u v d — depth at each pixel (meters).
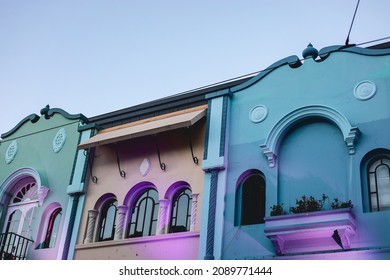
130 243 14.75
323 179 12.77
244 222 13.46
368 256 11.35
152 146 15.93
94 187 16.41
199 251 13.37
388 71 12.98
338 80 13.54
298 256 12.08
